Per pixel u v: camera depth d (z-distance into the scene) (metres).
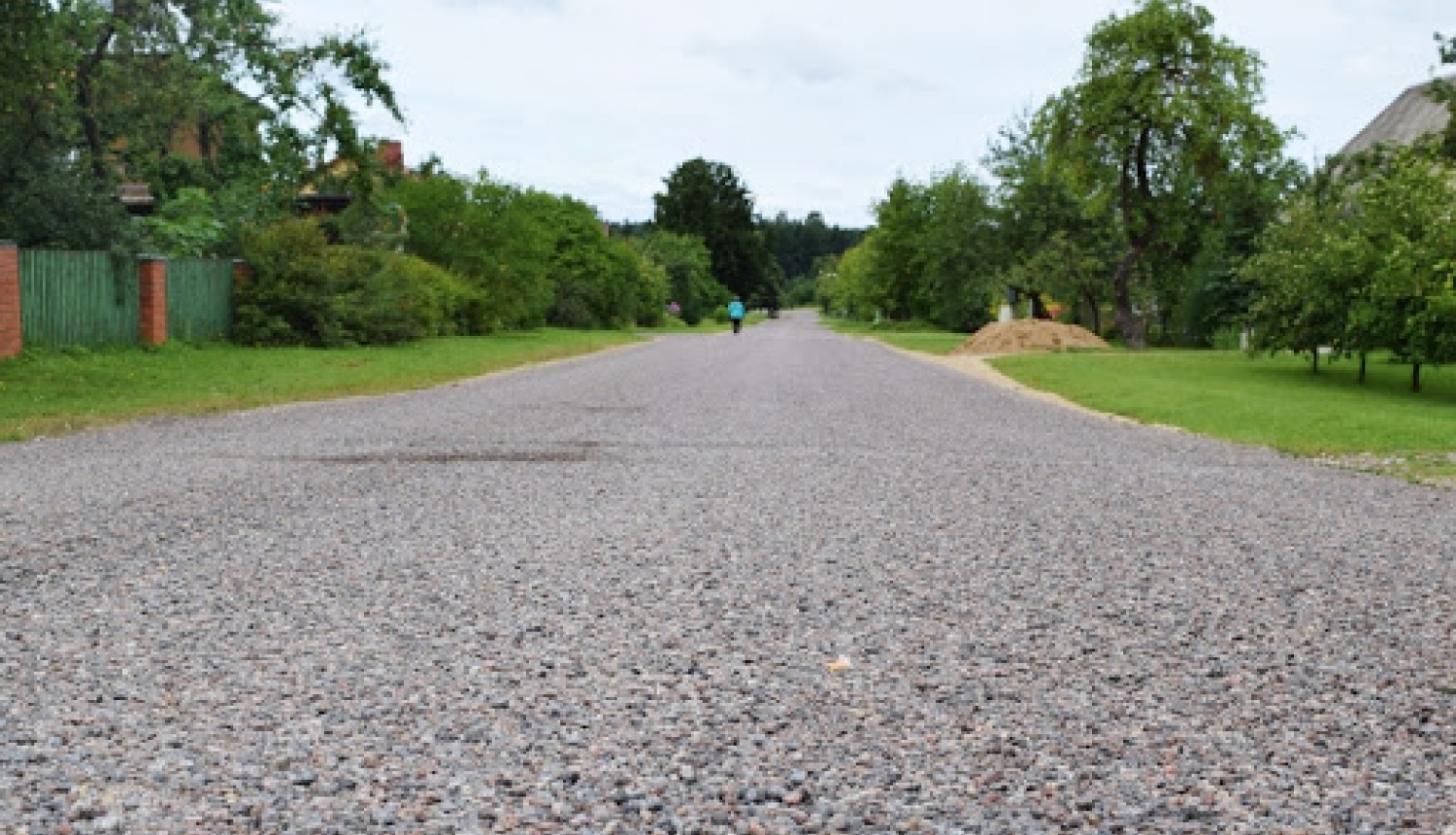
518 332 47.75
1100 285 57.59
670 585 5.71
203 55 36.97
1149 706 4.07
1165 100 46.50
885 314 95.44
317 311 29.95
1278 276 27.14
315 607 5.22
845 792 3.30
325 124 37.41
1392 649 4.81
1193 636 4.96
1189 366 30.48
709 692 4.14
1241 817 3.17
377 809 3.14
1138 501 8.58
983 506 8.23
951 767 3.49
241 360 24.08
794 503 8.21
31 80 21.50
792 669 4.42
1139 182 48.41
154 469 9.52
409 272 35.03
